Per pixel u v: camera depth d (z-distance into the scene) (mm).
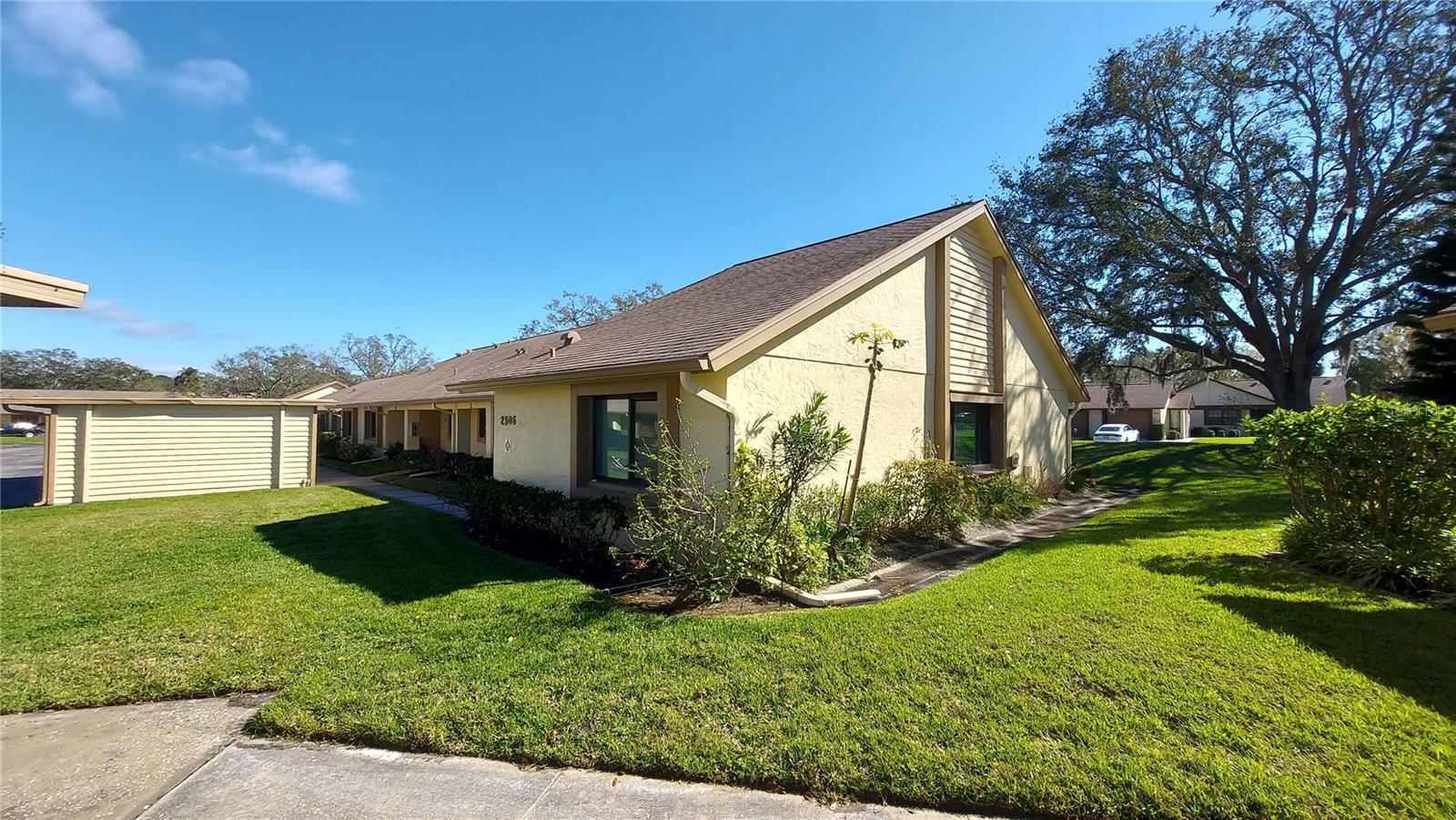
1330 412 6066
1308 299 21078
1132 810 2445
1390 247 19062
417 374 29969
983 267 11312
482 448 20031
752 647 4137
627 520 7887
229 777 2900
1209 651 3838
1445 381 12398
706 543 5500
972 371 10922
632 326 10758
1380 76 18672
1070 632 4211
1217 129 21312
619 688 3574
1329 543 5844
